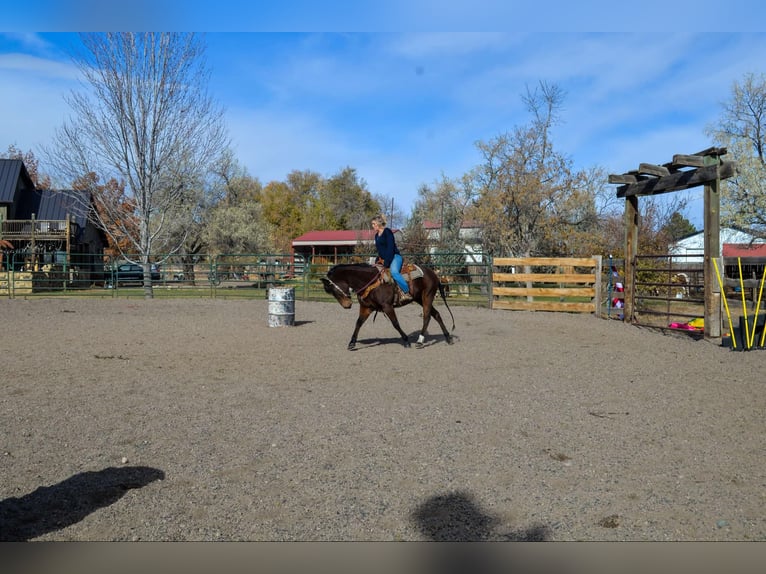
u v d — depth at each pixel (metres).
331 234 51.66
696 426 5.87
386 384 7.79
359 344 11.41
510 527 3.79
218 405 6.62
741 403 6.78
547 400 6.91
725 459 4.94
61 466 4.76
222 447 5.21
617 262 16.27
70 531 3.72
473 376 8.32
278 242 60.22
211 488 4.34
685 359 9.71
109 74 22.86
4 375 8.19
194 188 28.09
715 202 11.89
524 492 4.28
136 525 3.80
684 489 4.33
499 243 26.09
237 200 53.47
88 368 8.74
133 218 26.41
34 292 26.39
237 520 3.87
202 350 10.52
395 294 10.55
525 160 25.23
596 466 4.78
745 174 29.41
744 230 30.53
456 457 4.97
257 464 4.81
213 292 24.20
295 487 4.36
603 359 9.70
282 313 14.09
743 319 10.62
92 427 5.78
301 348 10.84
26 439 5.41
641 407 6.60
